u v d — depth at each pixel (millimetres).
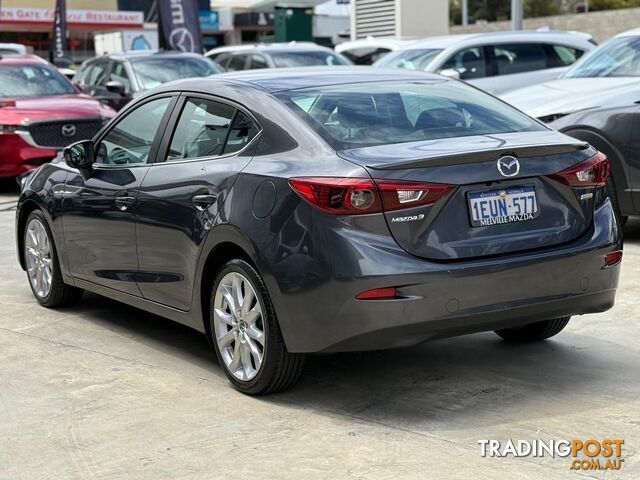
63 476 4156
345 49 17922
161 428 4652
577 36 15570
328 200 4535
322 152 4770
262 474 4086
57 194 6625
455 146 4754
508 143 4820
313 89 5320
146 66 16266
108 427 4691
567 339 5938
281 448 4355
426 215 4543
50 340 6246
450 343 5930
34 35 45719
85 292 7539
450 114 5242
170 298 5602
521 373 5309
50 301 6969
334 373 5402
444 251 4566
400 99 5305
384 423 4621
